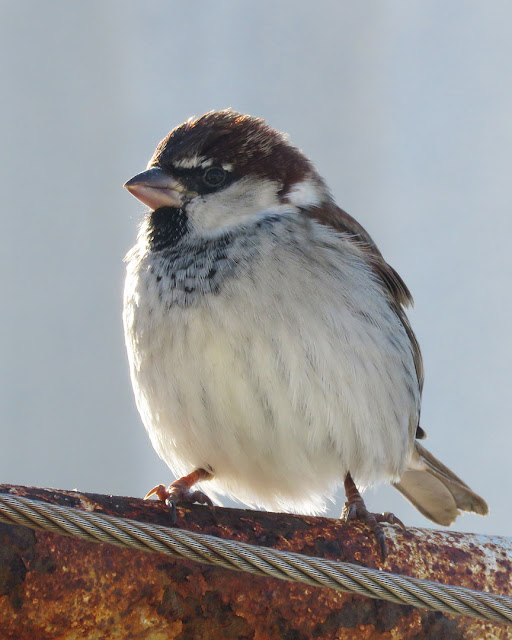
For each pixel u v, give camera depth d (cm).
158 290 248
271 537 244
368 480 249
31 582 241
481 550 245
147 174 250
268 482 250
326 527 244
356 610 243
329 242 249
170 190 250
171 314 248
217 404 248
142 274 249
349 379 248
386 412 249
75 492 243
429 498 255
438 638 243
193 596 242
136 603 242
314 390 247
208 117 251
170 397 248
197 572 242
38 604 241
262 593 243
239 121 251
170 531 241
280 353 247
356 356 248
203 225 249
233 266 248
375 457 249
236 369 247
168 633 242
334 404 248
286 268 248
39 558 241
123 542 241
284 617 243
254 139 251
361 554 244
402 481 255
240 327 247
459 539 245
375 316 249
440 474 255
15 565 241
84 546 241
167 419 248
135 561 242
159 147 251
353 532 244
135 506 243
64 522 240
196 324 248
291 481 250
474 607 242
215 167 250
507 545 245
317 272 248
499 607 242
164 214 250
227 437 248
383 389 249
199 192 250
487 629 244
